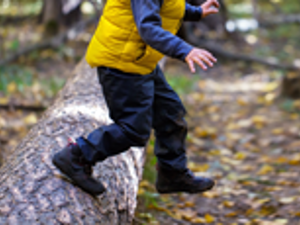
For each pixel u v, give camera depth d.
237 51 10.42
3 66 8.12
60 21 10.77
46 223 1.95
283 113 6.38
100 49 2.08
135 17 1.92
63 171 2.18
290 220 3.20
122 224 2.47
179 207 3.67
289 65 9.23
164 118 2.50
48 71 8.28
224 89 8.02
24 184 2.14
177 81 7.81
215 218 3.44
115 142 2.14
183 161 2.62
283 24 13.40
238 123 6.08
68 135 2.65
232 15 14.13
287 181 4.01
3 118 5.55
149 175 4.05
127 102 2.12
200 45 9.66
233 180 4.20
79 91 3.67
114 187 2.48
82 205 2.12
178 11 2.12
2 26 11.69
